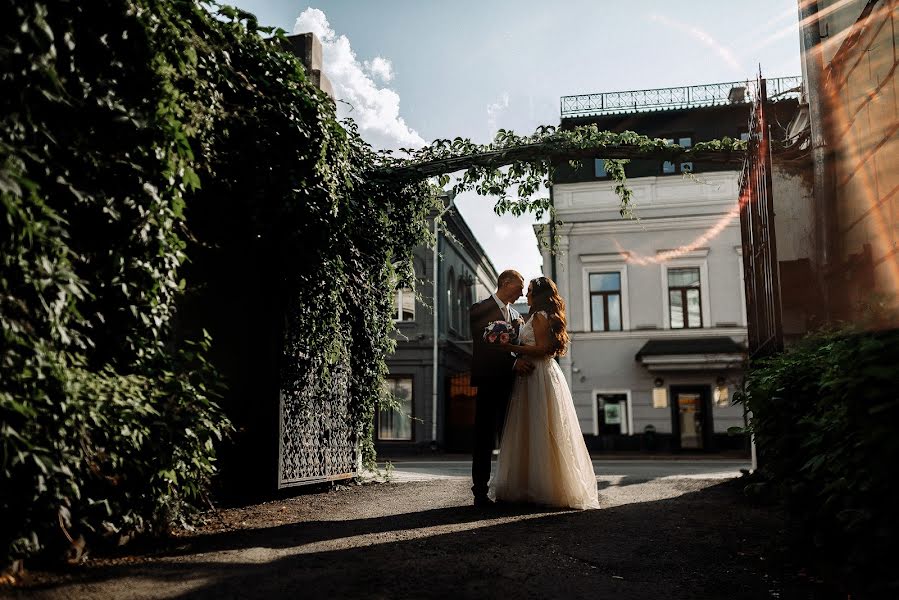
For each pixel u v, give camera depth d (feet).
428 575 9.53
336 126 18.11
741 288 70.33
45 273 8.65
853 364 8.00
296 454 19.13
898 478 7.78
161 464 10.91
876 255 19.98
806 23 24.16
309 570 9.64
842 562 10.16
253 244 17.85
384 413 77.92
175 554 10.44
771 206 20.11
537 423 16.84
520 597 8.66
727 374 69.36
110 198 10.25
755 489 14.47
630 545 12.05
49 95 8.90
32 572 8.82
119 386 10.05
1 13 8.36
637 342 71.67
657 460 58.29
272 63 16.25
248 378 18.29
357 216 21.15
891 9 18.38
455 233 87.71
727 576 10.01
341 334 20.66
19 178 7.97
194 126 12.94
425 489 21.22
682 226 71.72
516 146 23.85
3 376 8.11
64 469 8.77
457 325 90.17
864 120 20.88
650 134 73.77
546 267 73.77
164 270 11.46
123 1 10.42
